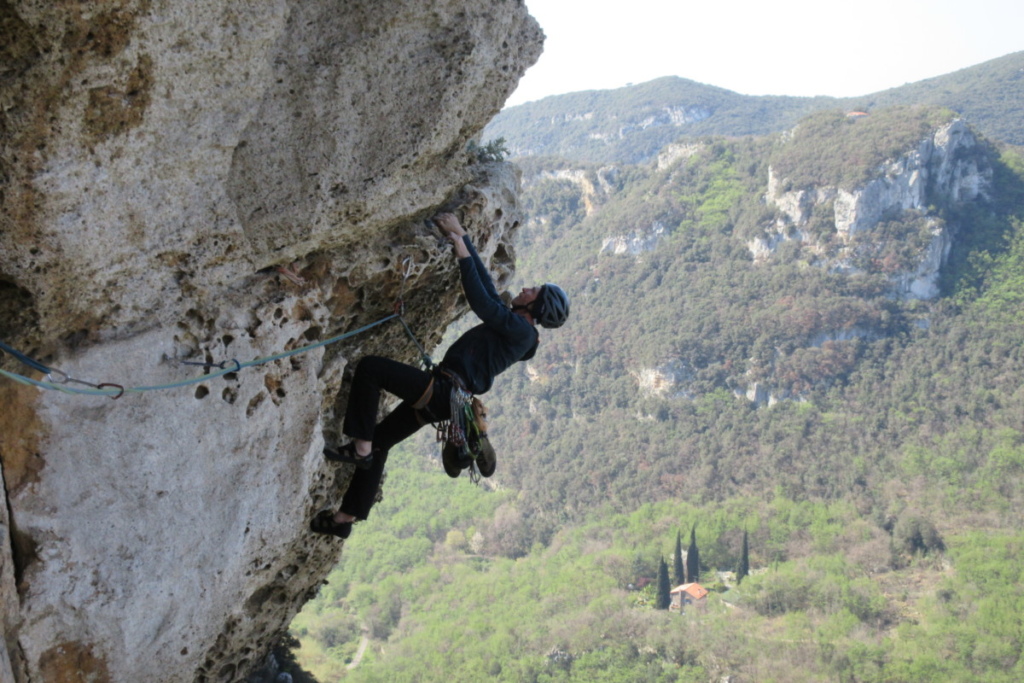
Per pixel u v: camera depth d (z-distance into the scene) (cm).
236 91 273
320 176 309
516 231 510
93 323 295
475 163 467
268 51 273
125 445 305
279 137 296
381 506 10206
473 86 329
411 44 304
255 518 350
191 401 319
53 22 219
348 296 385
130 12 230
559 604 7675
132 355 302
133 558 315
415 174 345
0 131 229
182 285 309
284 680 857
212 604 348
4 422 281
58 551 297
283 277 343
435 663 6606
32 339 284
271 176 301
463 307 510
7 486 285
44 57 224
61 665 310
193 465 325
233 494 340
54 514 295
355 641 7375
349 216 329
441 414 350
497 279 519
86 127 245
